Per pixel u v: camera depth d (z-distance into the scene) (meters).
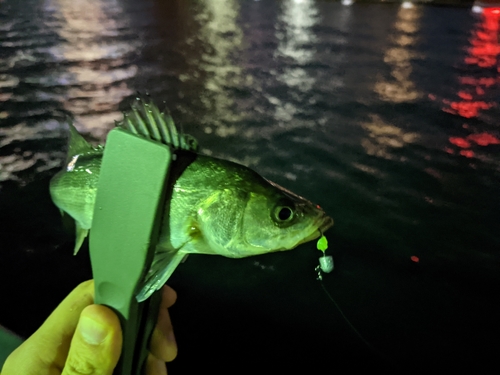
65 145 0.79
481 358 0.40
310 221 0.20
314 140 0.83
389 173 0.71
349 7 2.55
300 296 0.46
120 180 0.14
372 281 0.49
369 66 1.31
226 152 0.78
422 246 0.54
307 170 0.72
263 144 0.81
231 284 0.48
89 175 0.21
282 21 2.07
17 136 0.82
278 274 0.49
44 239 0.54
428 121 0.91
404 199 0.64
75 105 0.98
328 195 0.65
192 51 1.47
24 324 0.42
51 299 0.45
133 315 0.15
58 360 0.18
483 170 0.71
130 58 1.37
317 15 2.25
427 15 2.23
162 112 0.19
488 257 0.52
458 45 1.55
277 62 1.36
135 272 0.14
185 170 0.18
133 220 0.14
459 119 0.92
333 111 0.97
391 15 2.24
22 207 0.60
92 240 0.15
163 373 0.23
